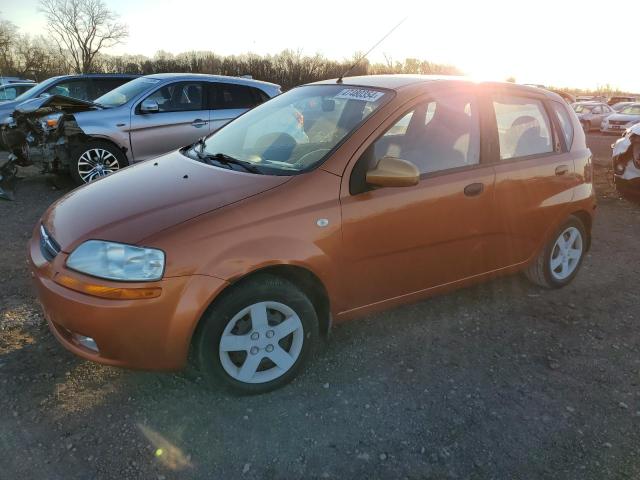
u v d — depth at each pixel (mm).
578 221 4070
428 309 3732
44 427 2451
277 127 3428
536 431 2541
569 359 3174
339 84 3580
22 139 6852
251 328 2609
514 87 3686
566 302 3938
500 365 3078
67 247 2479
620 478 2268
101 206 2723
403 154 3027
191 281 2359
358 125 2930
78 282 2357
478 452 2393
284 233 2564
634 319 3703
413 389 2822
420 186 3021
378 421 2570
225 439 2416
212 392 2742
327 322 2906
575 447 2443
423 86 3205
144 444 2369
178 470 2234
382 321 3535
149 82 7383
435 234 3125
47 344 3119
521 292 4066
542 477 2264
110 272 2336
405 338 3334
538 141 3732
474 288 4098
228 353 2598
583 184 3994
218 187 2734
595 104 24719
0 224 5477
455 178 3172
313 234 2643
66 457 2283
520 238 3643
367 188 2832
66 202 2996
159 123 7188
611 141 19000
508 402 2748
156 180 2988
